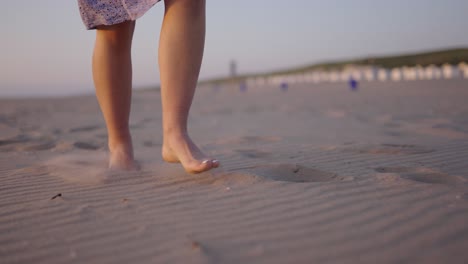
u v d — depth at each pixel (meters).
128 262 1.05
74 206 1.49
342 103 9.19
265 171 2.02
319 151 2.59
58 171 2.02
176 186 1.72
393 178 1.76
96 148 2.98
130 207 1.47
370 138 3.21
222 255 1.06
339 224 1.24
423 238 1.11
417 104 7.66
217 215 1.36
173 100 1.75
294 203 1.46
